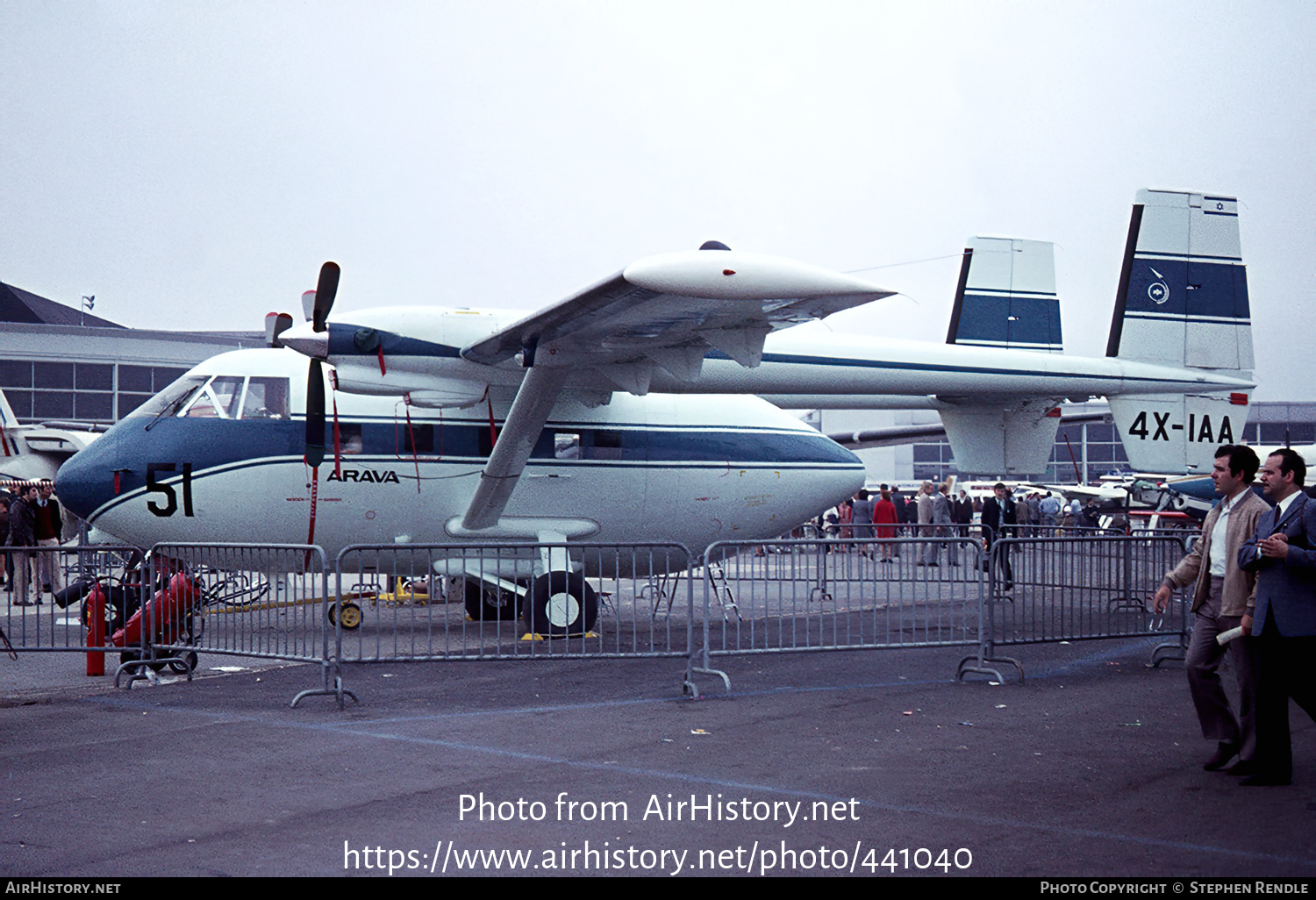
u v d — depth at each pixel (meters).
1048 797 5.16
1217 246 15.82
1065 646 10.67
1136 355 15.38
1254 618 5.27
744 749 6.22
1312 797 5.13
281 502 11.62
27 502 15.85
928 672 9.09
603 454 12.66
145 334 38.59
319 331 10.58
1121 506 31.78
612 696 7.98
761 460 13.36
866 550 9.23
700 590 13.86
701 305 8.85
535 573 12.15
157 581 9.44
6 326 36.47
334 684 7.83
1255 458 5.62
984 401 15.29
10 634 10.14
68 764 5.91
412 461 11.91
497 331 10.88
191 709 7.58
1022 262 17.64
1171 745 6.30
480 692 8.20
